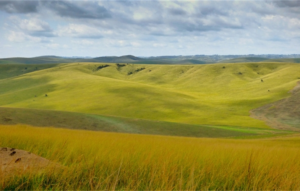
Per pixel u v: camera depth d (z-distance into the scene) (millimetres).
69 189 7750
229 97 185125
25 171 7973
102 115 88625
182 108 145875
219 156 11875
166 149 12523
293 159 12031
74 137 16797
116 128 76000
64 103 160000
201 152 12539
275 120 121125
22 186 7523
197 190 8531
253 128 98500
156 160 10258
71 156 10531
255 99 165000
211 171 9617
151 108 145000
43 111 82938
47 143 13164
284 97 163375
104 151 11117
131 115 134250
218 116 130250
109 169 9305
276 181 9305
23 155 9641
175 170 9055
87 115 85312
